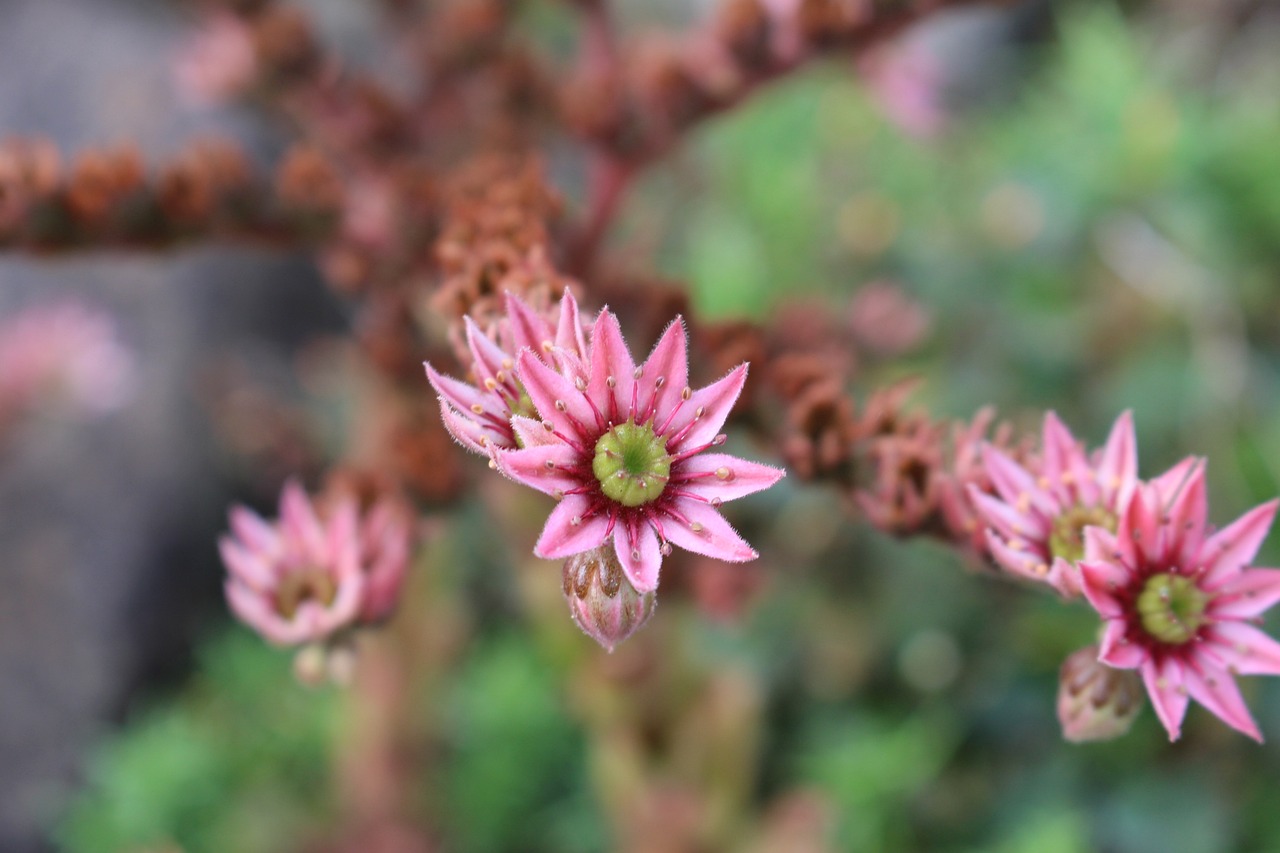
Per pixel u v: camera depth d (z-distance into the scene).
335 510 0.25
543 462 0.20
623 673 0.30
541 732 0.39
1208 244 0.40
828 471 0.24
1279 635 0.33
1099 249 0.41
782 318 0.29
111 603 0.42
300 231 0.27
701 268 0.41
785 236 0.44
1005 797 0.36
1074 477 0.22
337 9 0.50
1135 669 0.22
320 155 0.27
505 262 0.23
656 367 0.21
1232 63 0.54
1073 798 0.35
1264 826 0.34
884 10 0.28
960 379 0.41
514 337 0.21
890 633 0.38
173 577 0.44
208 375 0.45
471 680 0.40
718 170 0.46
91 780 0.41
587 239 0.27
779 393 0.24
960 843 0.36
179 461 0.44
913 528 0.23
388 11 0.34
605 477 0.21
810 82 0.44
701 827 0.32
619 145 0.28
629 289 0.26
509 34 0.34
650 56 0.29
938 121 0.36
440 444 0.26
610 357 0.21
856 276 0.44
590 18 0.31
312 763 0.40
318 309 0.49
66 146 0.48
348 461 0.32
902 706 0.39
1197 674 0.22
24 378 0.41
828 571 0.38
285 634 0.24
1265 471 0.37
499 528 0.32
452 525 0.30
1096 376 0.40
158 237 0.26
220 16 0.31
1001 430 0.23
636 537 0.21
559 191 0.26
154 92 0.48
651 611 0.21
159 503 0.44
